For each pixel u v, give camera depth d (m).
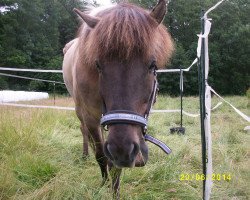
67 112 7.21
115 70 1.81
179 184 3.05
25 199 2.65
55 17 30.45
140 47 1.80
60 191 2.75
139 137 1.88
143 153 1.95
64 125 6.26
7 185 2.90
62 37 34.09
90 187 2.95
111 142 1.75
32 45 27.31
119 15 1.88
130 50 1.77
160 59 2.07
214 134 5.59
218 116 8.41
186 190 2.94
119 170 2.70
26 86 25.88
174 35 30.23
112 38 1.79
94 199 2.59
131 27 1.82
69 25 33.72
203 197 2.61
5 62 25.56
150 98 2.04
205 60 2.49
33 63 27.27
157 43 1.96
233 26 29.62
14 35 26.86
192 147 4.45
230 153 4.35
